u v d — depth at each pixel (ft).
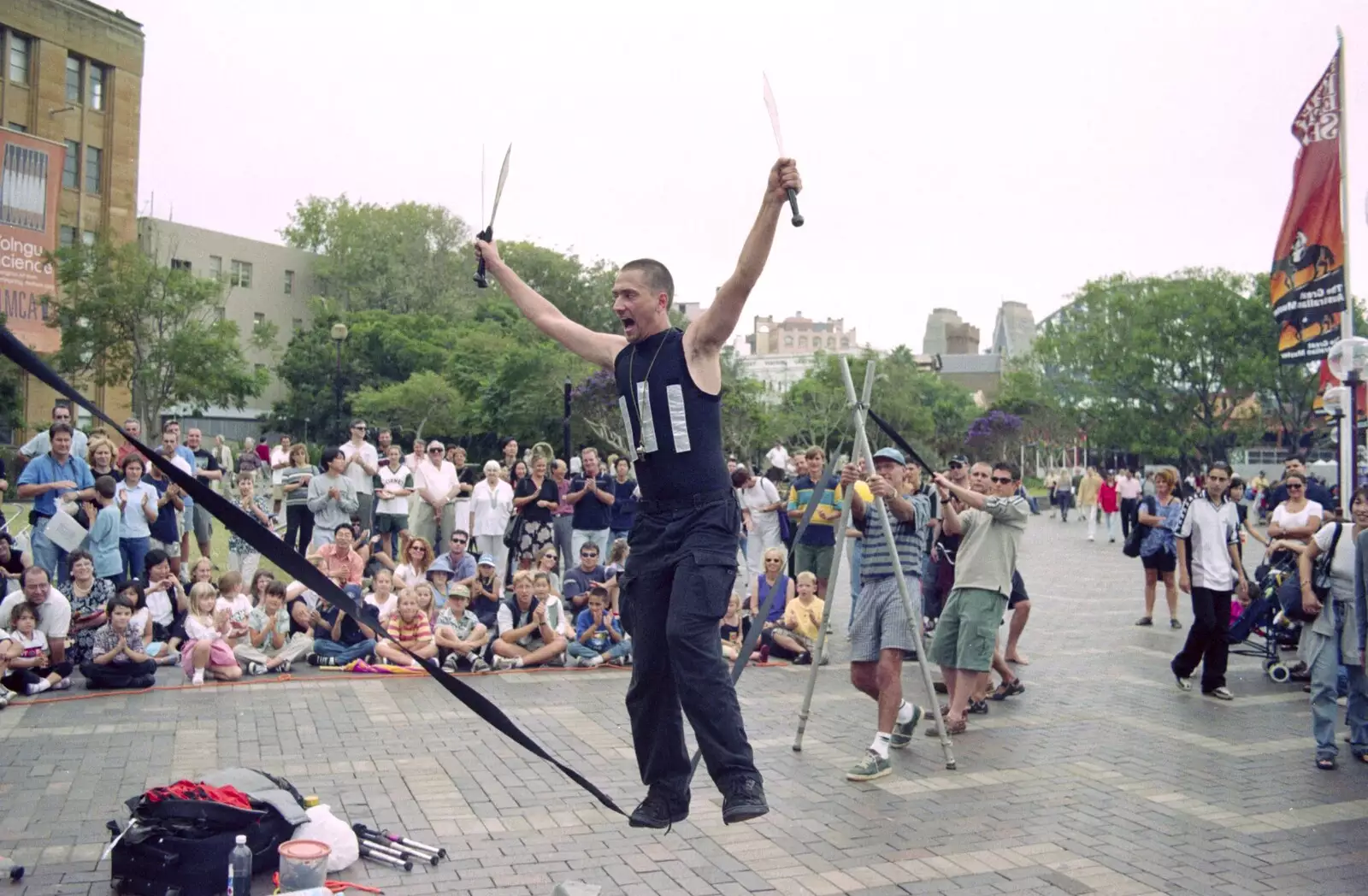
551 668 33.32
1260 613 31.91
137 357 120.26
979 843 18.10
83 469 34.94
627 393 11.18
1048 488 156.46
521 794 20.18
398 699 28.12
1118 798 20.66
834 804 20.13
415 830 18.21
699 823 18.89
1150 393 159.22
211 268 193.47
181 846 14.97
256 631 31.50
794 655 34.81
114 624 28.48
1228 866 17.16
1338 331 41.86
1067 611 47.52
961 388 294.05
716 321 10.77
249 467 55.26
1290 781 21.88
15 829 17.69
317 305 200.23
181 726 24.82
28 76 132.98
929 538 35.22
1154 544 42.65
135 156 145.48
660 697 11.50
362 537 41.39
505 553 46.52
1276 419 162.71
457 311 202.80
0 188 55.06
